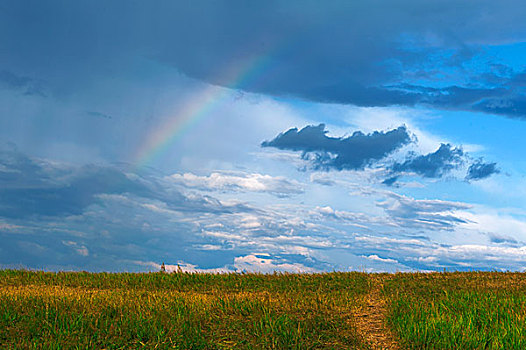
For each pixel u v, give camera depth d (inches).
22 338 354.9
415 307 455.8
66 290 600.7
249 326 399.5
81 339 355.6
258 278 718.5
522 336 362.6
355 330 407.8
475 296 531.2
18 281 696.4
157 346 348.5
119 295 530.3
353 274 756.0
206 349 354.6
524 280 689.6
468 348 353.4
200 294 581.0
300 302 487.5
